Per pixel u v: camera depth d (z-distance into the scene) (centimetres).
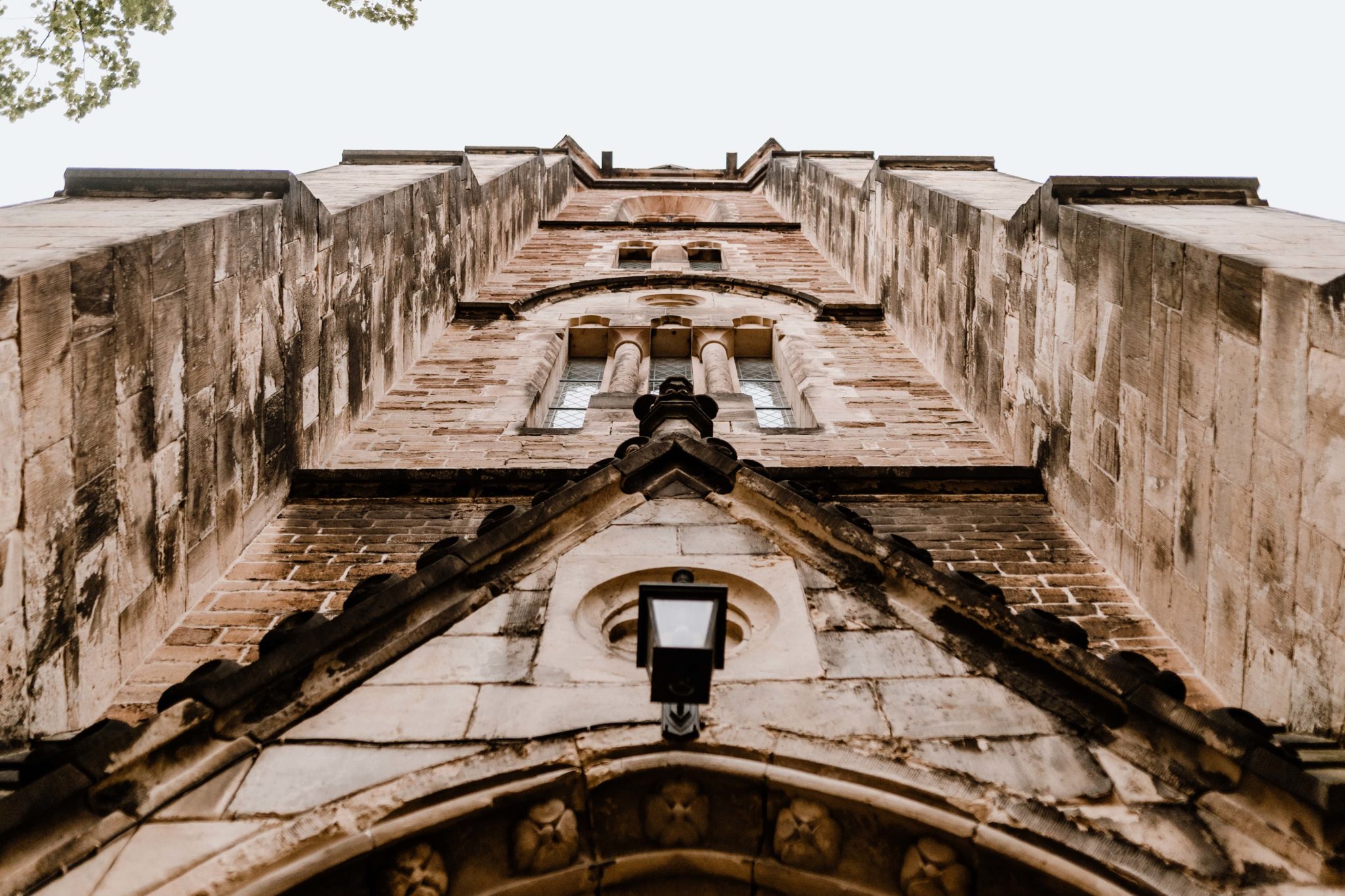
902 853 352
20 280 450
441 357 1153
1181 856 332
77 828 327
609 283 1502
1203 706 511
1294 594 459
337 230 894
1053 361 770
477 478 766
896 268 1317
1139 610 604
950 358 1050
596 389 1165
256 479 707
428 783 347
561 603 439
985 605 426
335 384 876
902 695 389
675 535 483
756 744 363
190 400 612
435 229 1262
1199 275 555
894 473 776
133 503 541
